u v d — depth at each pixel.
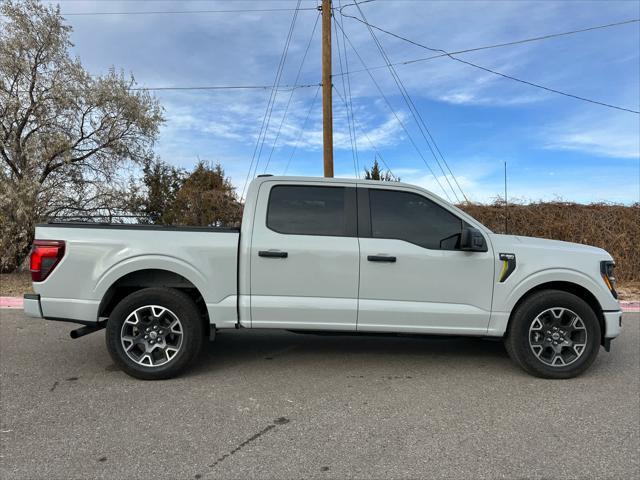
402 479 2.95
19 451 3.26
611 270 4.95
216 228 4.82
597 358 5.55
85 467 3.05
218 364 5.20
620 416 3.91
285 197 4.83
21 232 10.91
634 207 11.41
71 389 4.43
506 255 4.75
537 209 11.75
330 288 4.67
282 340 6.22
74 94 12.44
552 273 4.75
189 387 4.49
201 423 3.72
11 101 11.70
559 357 4.79
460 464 3.13
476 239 4.55
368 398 4.26
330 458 3.20
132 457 3.19
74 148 12.87
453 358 5.48
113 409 3.97
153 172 14.41
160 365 4.63
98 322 4.75
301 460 3.17
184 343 4.64
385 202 4.85
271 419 3.80
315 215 4.79
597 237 11.34
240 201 12.34
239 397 4.25
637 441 3.47
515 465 3.12
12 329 6.74
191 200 12.24
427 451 3.30
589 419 3.85
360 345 6.01
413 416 3.88
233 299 4.67
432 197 4.86
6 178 11.09
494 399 4.26
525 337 4.73
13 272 11.47
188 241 4.66
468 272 4.71
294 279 4.66
